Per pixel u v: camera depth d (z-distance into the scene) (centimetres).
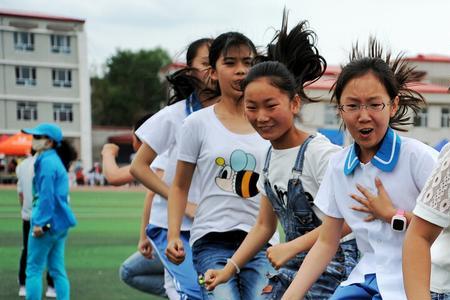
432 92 3991
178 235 404
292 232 353
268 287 380
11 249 993
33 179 611
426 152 274
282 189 349
